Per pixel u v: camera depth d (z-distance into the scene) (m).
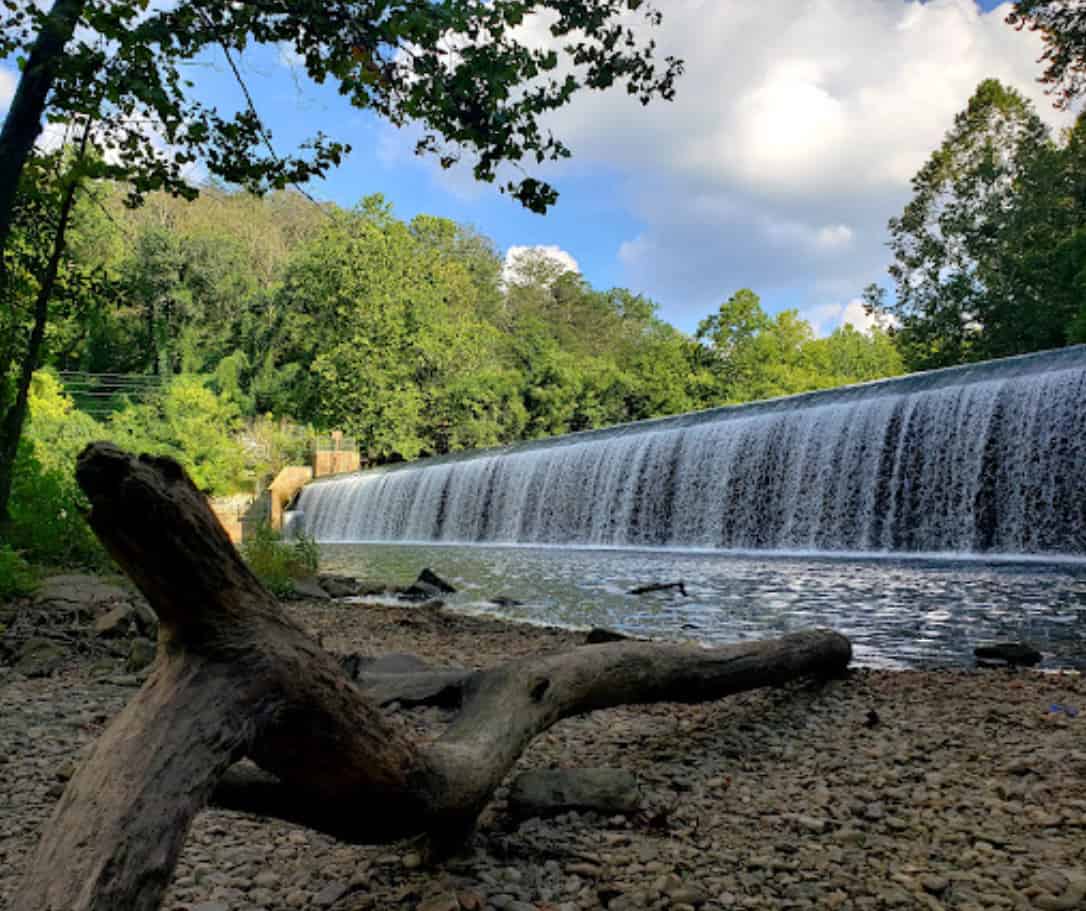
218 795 2.18
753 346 52.47
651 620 10.77
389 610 11.80
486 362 54.91
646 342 89.31
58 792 3.64
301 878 2.70
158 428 38.19
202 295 51.66
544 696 3.36
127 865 1.46
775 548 21.86
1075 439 16.20
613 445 26.80
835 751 4.26
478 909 2.42
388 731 2.25
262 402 51.28
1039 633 8.66
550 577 17.02
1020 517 17.19
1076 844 2.89
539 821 3.16
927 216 41.28
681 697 4.47
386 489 36.22
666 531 24.73
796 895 2.55
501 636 9.07
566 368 50.72
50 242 11.64
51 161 9.77
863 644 8.37
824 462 20.98
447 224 66.38
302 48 8.03
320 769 2.08
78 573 12.15
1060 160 36.44
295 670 1.92
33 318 11.74
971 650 7.89
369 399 47.53
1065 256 33.75
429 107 7.61
